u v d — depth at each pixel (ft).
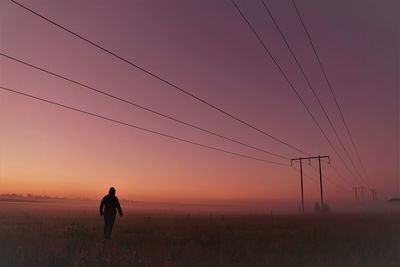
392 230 77.97
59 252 33.40
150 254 38.34
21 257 31.55
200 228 77.46
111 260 31.71
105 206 48.88
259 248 46.78
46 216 104.58
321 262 38.17
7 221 75.56
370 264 38.83
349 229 79.92
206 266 35.14
